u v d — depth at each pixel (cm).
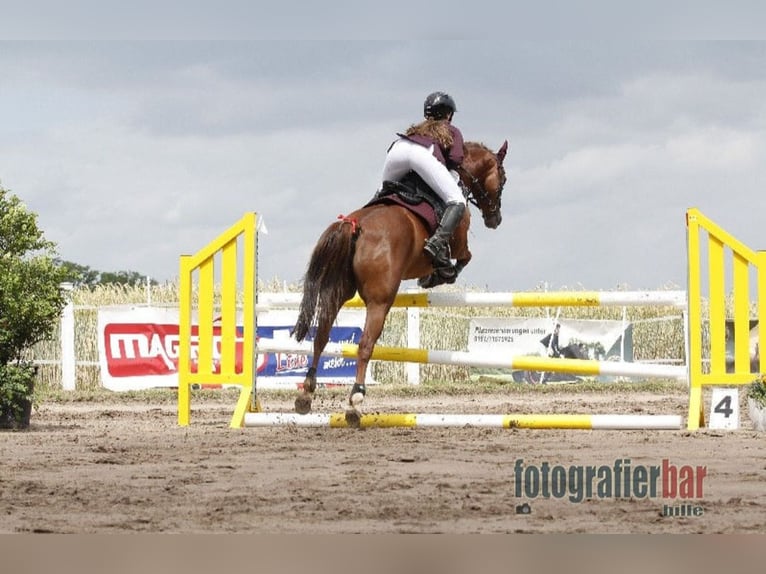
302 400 1153
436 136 1186
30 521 702
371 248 1127
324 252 1128
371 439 1128
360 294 1142
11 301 1271
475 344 2420
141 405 1942
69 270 1344
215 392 2180
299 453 1013
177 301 2553
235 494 794
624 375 1253
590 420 1182
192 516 718
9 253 1306
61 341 2342
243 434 1179
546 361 1256
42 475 886
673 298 1255
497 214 1309
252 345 1288
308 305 1127
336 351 1286
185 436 1160
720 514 716
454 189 1164
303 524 690
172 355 2273
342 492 801
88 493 801
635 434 1169
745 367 1236
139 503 762
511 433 1191
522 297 1252
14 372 1283
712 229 1244
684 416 1495
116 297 2523
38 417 1543
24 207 1323
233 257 1304
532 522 693
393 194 1177
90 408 1827
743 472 880
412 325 2395
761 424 1207
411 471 898
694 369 1241
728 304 2478
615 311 2592
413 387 2223
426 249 1146
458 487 818
